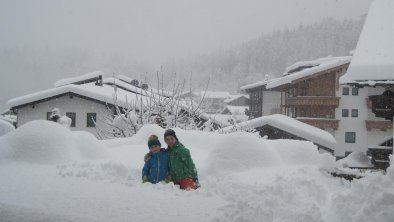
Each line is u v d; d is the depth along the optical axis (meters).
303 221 4.42
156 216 4.70
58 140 7.82
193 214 4.82
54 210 4.71
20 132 7.94
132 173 6.99
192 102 16.17
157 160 6.63
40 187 5.81
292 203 5.06
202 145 9.30
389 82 9.34
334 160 7.02
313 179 5.68
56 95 25.41
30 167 7.15
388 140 19.11
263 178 6.49
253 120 29.12
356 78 9.59
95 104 26.03
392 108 10.24
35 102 25.78
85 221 4.38
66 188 5.82
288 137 29.33
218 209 4.93
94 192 5.66
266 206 4.83
